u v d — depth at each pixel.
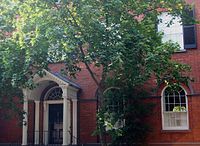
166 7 14.89
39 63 14.25
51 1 13.24
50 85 21.77
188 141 18.48
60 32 12.55
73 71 14.67
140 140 18.62
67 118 19.98
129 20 14.20
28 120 21.66
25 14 13.60
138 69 13.79
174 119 19.03
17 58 14.21
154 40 14.80
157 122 19.08
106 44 12.96
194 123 18.52
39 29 12.93
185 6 15.30
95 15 12.94
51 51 13.51
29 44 13.63
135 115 18.30
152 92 18.98
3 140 22.00
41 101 21.83
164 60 13.66
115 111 18.64
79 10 12.86
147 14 14.94
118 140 18.23
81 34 13.20
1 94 16.48
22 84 14.48
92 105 20.56
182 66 15.07
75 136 20.45
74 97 20.70
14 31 15.48
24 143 20.06
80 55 13.71
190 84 18.86
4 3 14.23
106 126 17.27
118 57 12.20
